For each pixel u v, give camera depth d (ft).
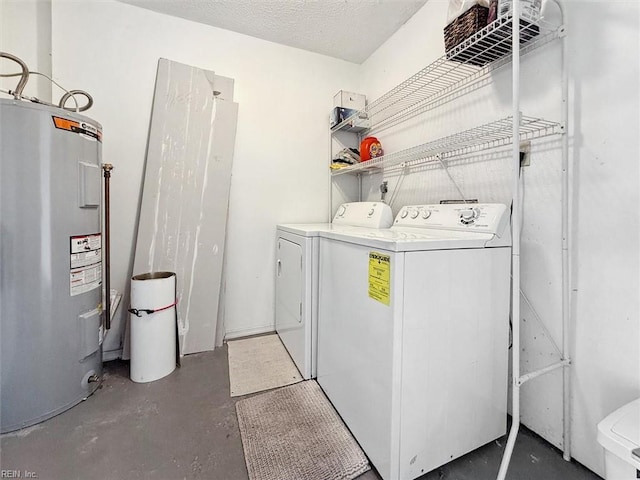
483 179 5.09
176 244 6.74
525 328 4.43
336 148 8.86
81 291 4.95
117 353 6.61
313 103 8.49
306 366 5.73
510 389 4.58
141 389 5.39
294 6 6.55
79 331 4.91
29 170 4.32
